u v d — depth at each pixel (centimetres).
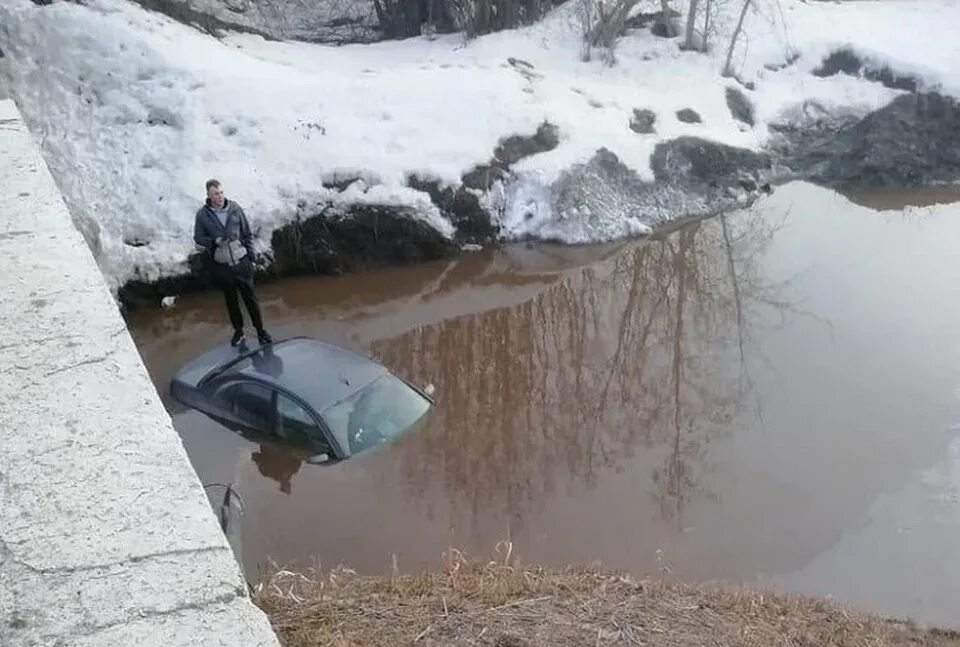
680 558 840
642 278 1484
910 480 961
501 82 1797
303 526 838
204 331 1307
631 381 1162
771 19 2131
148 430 249
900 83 1989
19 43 1653
